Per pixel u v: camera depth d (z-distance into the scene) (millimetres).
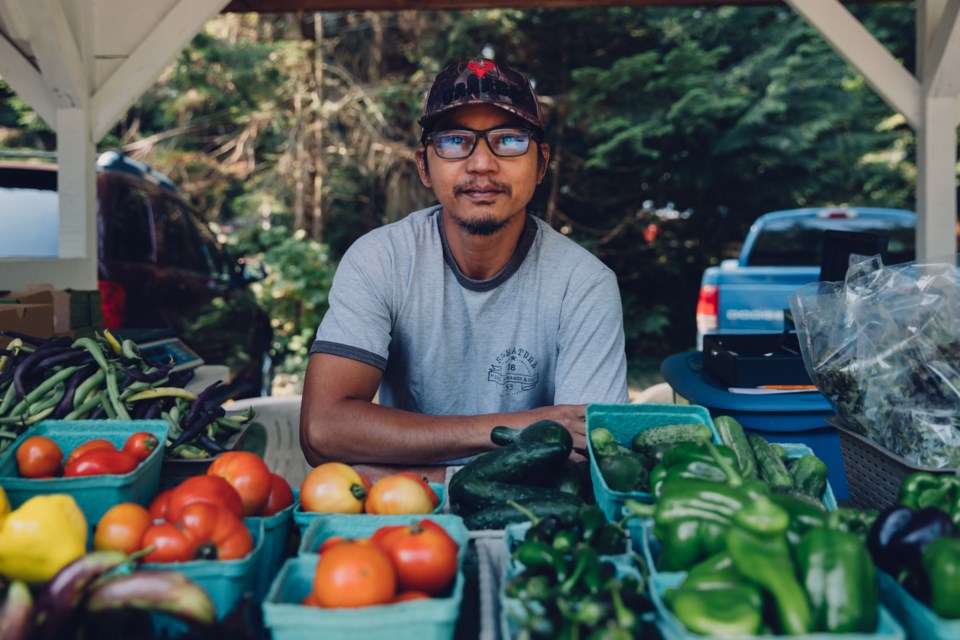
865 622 1106
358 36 12555
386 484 1604
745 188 12359
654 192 12875
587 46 12625
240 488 1559
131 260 5344
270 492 1626
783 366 2740
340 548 1253
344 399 2365
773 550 1167
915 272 2002
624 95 11594
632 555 1358
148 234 5680
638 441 1783
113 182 5371
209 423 2092
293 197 12164
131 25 4211
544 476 1804
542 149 2617
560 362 2574
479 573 1406
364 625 1167
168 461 1879
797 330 2102
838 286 2062
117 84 4215
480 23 11734
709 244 12805
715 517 1292
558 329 2576
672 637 1124
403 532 1359
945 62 4199
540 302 2541
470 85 2240
